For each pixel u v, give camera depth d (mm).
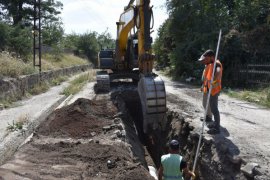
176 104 13773
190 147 9703
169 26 28344
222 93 17469
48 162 7695
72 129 10414
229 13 24906
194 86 21359
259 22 22984
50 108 13852
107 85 17703
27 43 26734
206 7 25344
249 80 19938
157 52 38844
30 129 10383
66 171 7184
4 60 18047
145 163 9828
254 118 11164
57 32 46438
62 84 24359
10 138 9023
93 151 8398
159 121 10742
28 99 16453
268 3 22672
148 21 11477
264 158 7219
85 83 23188
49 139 9500
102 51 18953
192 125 9992
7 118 11664
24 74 19078
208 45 22828
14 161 7703
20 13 37438
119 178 6984
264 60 19828
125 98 16250
